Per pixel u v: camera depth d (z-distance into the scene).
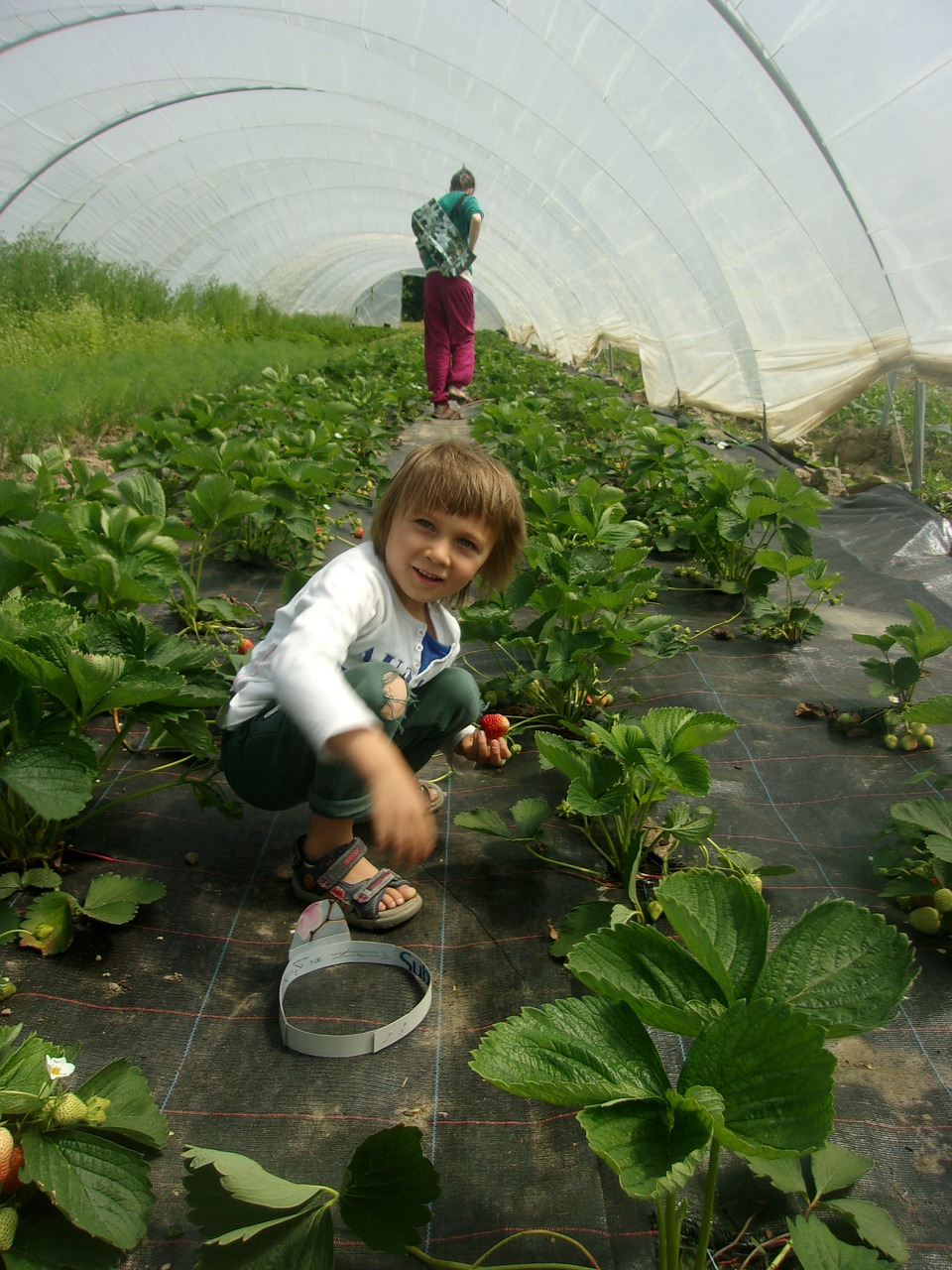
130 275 14.72
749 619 4.57
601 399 9.59
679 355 11.17
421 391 9.92
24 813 2.30
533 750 3.18
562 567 3.47
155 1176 1.63
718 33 6.73
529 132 10.91
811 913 1.54
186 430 5.77
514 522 2.24
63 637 2.12
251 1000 2.03
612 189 10.74
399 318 48.72
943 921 2.32
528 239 16.69
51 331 10.45
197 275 20.17
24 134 11.47
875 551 5.74
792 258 7.94
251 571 4.75
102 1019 1.93
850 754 3.23
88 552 2.78
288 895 2.36
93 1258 1.42
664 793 2.30
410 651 2.27
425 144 13.98
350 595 2.07
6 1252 1.39
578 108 9.52
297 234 23.50
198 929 2.21
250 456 4.67
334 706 1.74
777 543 5.91
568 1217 1.60
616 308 14.91
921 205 6.30
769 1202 1.63
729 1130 1.22
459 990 2.09
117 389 7.80
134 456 5.22
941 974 2.18
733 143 7.70
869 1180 1.69
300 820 2.68
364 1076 1.86
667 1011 1.36
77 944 2.10
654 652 3.46
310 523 4.57
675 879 1.57
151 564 3.08
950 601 4.95
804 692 3.74
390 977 2.11
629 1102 1.31
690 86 7.55
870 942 1.49
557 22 7.82
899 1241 1.53
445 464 2.08
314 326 22.09
